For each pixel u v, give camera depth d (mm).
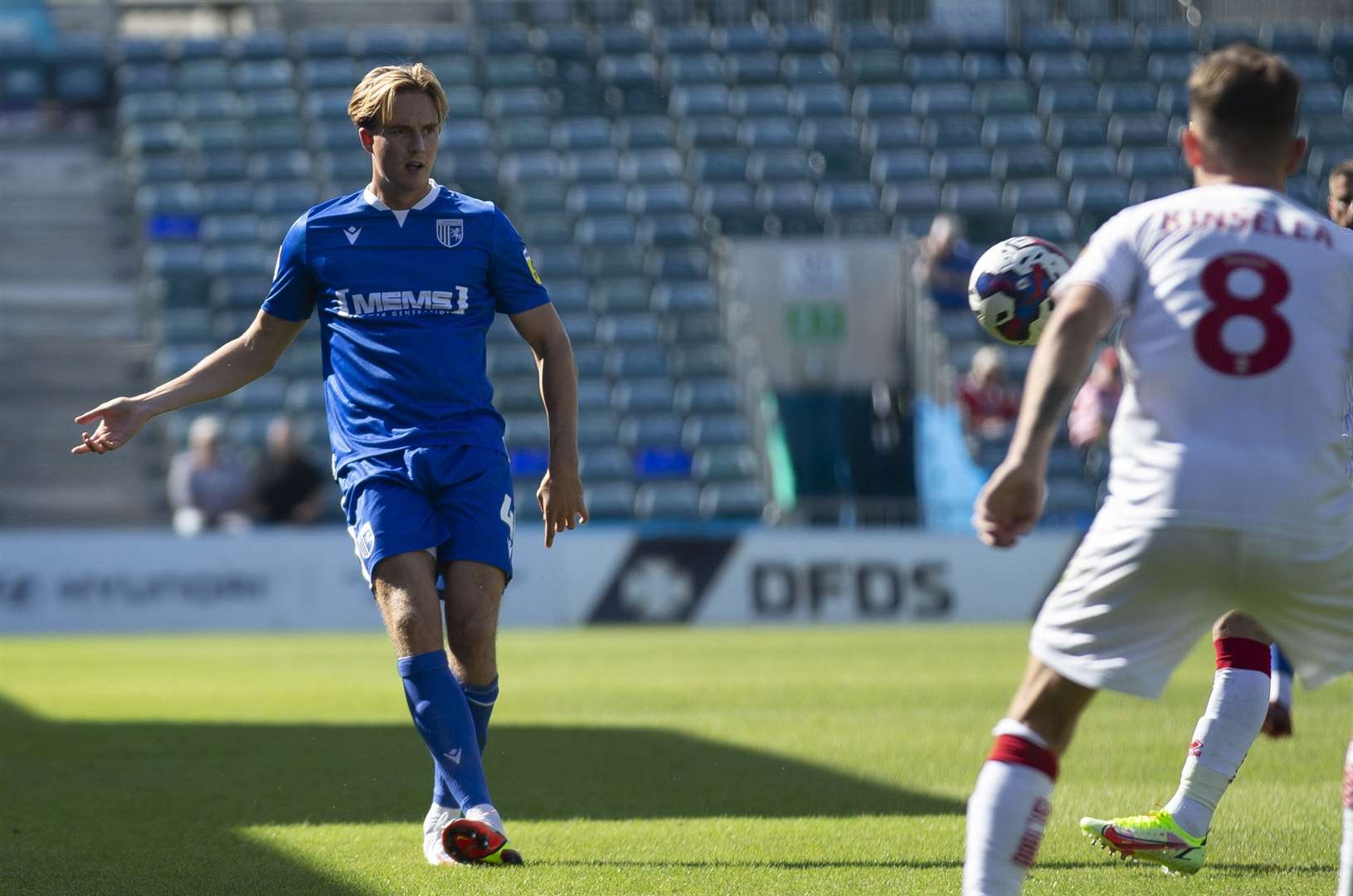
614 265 88688
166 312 85000
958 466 75375
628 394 81188
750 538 65250
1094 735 27031
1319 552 10891
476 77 100875
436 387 16438
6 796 21234
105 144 98375
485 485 16344
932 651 48438
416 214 16750
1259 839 17031
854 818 19047
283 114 98188
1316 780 21891
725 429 79625
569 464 16797
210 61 101250
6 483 78000
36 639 58250
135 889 14766
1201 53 104750
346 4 108250
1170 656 11195
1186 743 25844
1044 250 16641
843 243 85125
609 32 103625
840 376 84688
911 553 66000
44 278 90250
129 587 62219
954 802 20406
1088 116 99812
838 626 63688
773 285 84562
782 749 25766
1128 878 14984
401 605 15766
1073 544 66938
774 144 96812
